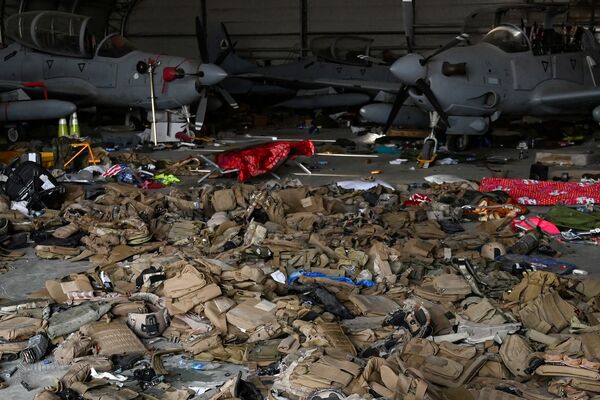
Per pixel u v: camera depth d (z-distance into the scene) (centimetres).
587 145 1384
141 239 660
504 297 510
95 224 683
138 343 443
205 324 464
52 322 460
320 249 609
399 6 2120
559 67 1313
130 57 1469
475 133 1245
